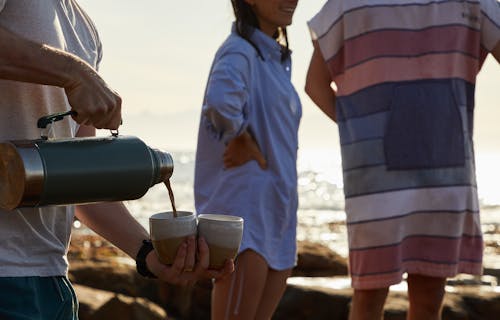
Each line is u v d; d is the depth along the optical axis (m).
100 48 2.11
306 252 7.37
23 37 1.62
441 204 3.49
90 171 1.64
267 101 3.50
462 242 3.62
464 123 3.54
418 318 3.65
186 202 36.41
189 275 1.91
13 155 1.60
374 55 3.48
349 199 3.56
